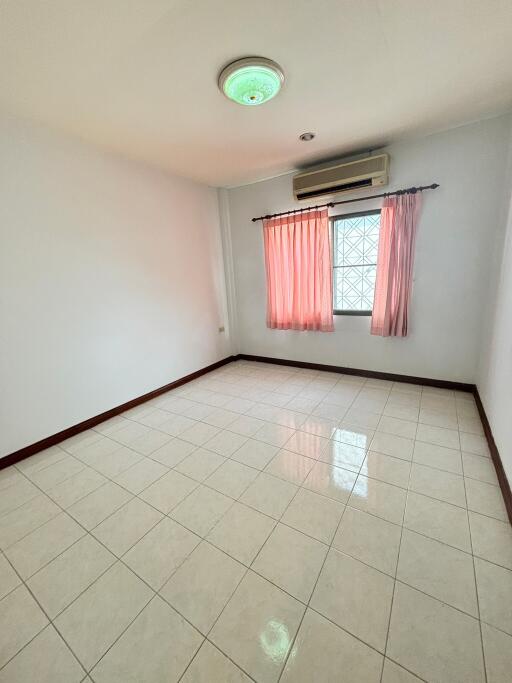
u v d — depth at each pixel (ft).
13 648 3.77
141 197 10.19
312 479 6.46
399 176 9.62
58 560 4.91
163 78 5.78
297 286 12.41
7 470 7.30
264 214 12.79
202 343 13.34
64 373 8.50
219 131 8.02
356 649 3.57
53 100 6.40
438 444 7.42
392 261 10.02
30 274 7.61
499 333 7.25
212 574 4.56
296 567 4.58
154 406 10.54
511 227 6.96
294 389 11.35
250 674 3.41
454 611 3.89
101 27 4.50
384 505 5.66
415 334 10.55
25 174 7.31
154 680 3.41
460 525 5.15
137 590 4.39
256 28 4.69
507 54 5.50
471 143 8.48
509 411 5.82
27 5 4.09
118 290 9.74
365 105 7.15
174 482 6.61
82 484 6.69
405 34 4.94
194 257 12.55
